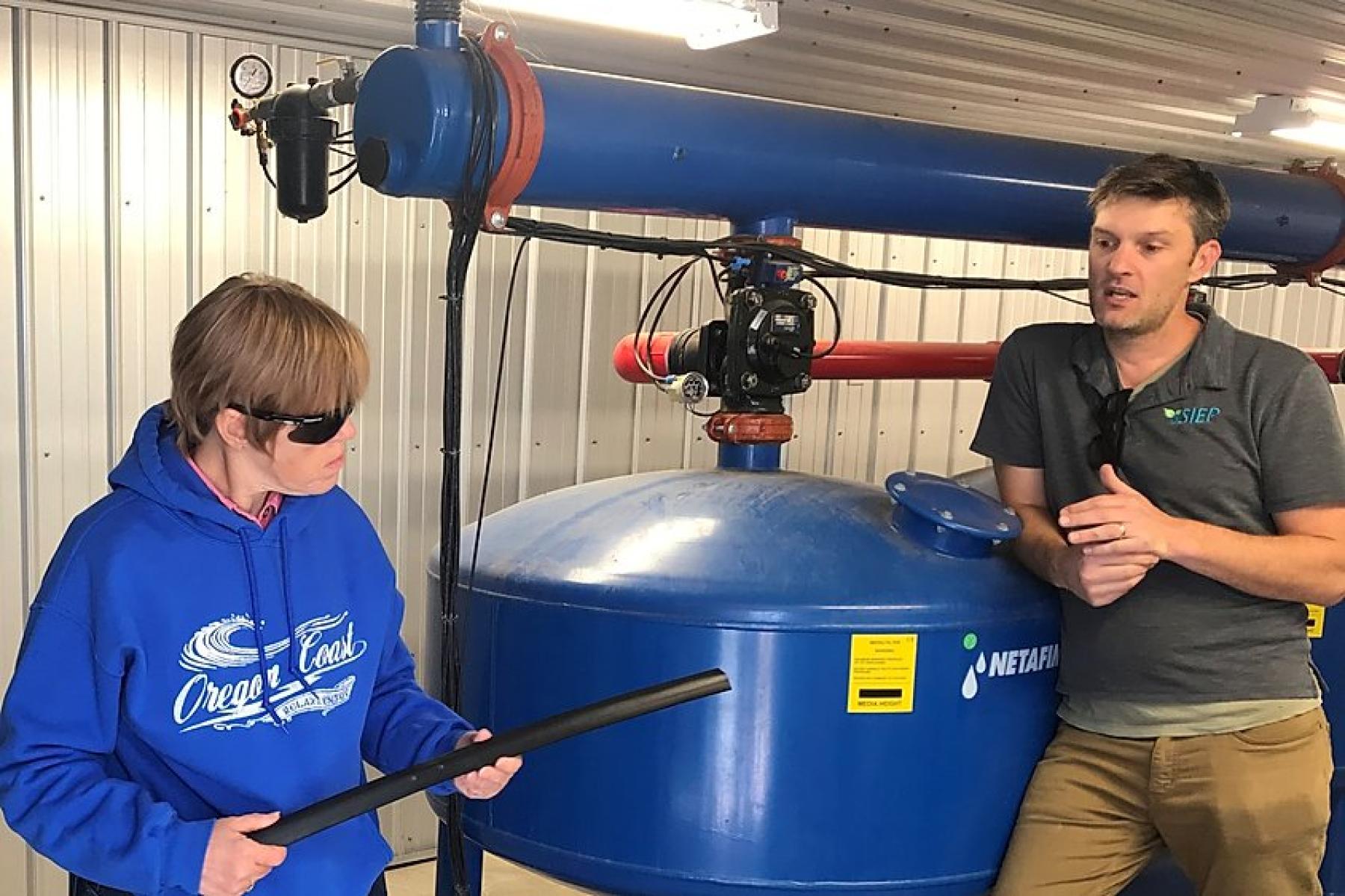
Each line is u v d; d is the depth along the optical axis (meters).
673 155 1.65
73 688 1.17
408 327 2.96
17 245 2.51
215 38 2.65
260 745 1.26
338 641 1.32
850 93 3.08
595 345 3.23
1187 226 1.63
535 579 1.72
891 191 1.86
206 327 1.17
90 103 2.54
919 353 2.71
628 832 1.64
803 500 1.80
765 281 1.88
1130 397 1.71
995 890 1.72
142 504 1.21
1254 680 1.66
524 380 3.13
